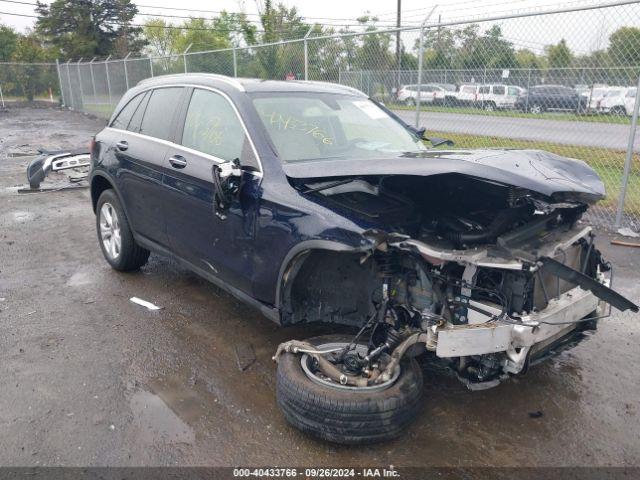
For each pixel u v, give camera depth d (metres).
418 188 3.46
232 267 3.86
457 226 3.13
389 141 4.38
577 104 7.84
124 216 5.32
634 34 6.99
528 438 3.11
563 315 3.08
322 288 3.46
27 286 5.34
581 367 3.87
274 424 3.22
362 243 2.92
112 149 5.25
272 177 3.54
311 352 3.13
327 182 3.37
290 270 3.36
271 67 12.75
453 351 2.82
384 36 10.15
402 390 2.95
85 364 3.88
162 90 4.95
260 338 4.27
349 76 10.79
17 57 47.69
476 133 8.91
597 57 7.41
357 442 2.91
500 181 2.85
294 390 2.98
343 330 4.31
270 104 4.08
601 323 4.55
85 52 46.09
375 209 3.25
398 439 3.10
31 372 3.76
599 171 8.16
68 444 3.03
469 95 8.85
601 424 3.23
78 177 10.64
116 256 5.58
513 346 2.91
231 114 4.03
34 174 9.56
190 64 16.25
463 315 3.00
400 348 3.05
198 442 3.06
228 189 3.59
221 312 4.74
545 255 3.00
